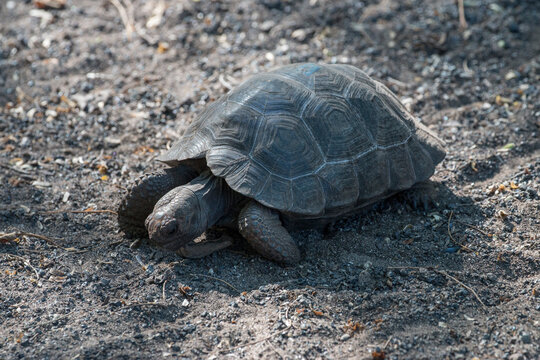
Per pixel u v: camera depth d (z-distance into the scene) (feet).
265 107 33.99
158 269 33.40
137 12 60.64
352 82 36.96
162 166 42.19
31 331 28.99
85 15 60.80
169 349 27.96
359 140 34.96
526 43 55.42
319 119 34.27
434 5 59.62
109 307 30.68
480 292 31.04
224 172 32.32
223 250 35.09
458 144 44.04
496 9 58.75
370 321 29.25
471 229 35.81
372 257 34.17
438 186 39.52
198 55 55.21
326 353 27.43
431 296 30.60
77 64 54.34
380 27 57.41
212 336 28.66
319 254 34.55
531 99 48.37
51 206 38.88
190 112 48.24
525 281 31.86
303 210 32.45
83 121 47.65
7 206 38.50
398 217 37.27
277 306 30.45
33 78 53.06
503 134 44.60
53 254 34.81
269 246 32.22
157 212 31.89
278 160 32.71
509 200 37.83
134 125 47.19
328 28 57.52
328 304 30.32
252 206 32.48
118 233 36.73
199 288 31.96
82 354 27.22
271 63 53.16
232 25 58.03
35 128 46.78
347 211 35.45
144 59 54.75
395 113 37.37
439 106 48.73
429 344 27.84
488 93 49.88
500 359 26.94
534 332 28.30
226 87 50.47
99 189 40.45
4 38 58.08
